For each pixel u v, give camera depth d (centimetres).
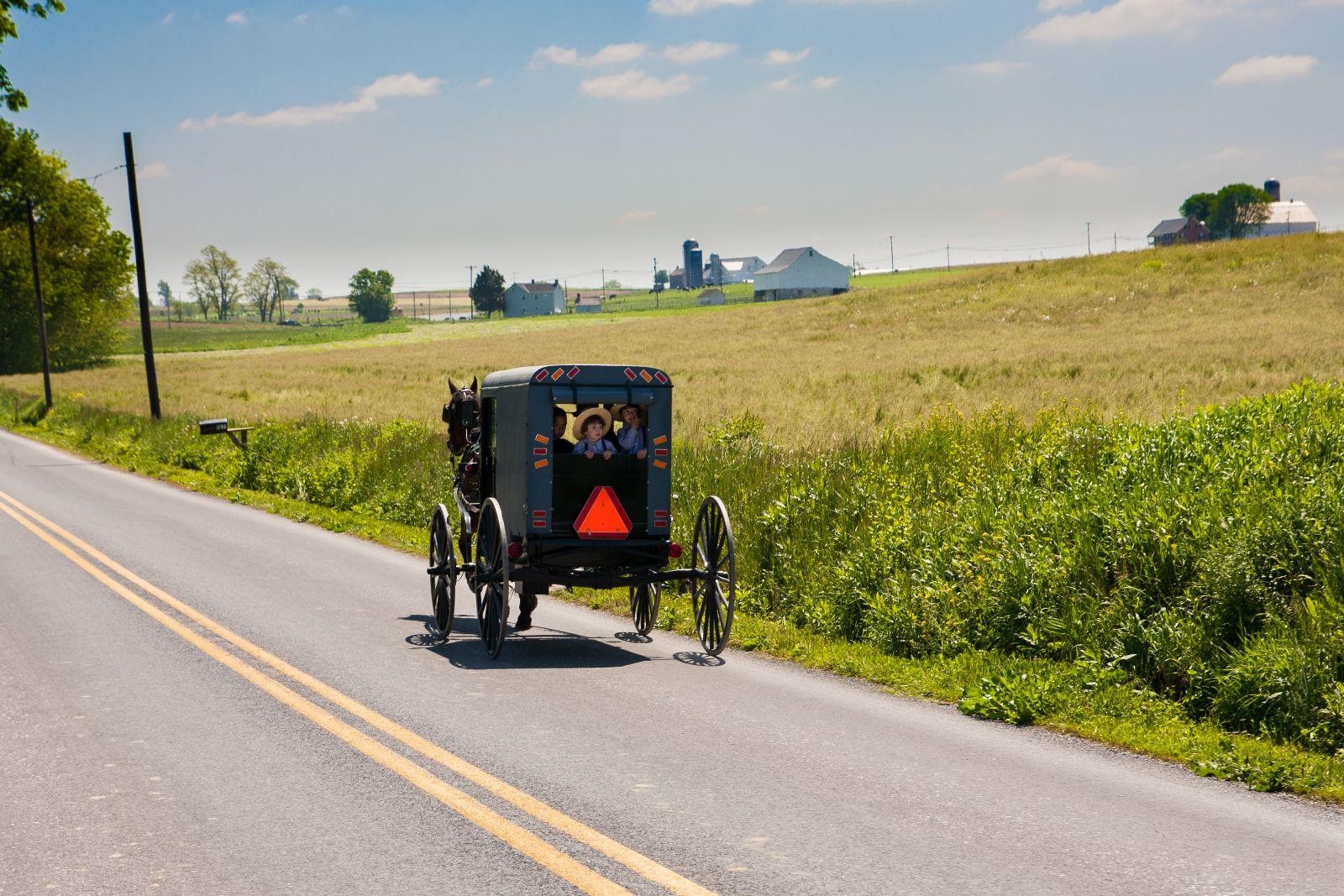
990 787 650
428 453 2236
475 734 752
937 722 807
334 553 1659
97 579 1395
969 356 4525
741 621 1166
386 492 2117
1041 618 977
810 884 508
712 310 15400
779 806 612
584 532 1010
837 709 838
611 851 548
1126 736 759
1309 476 1080
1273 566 901
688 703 846
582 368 1005
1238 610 876
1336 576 860
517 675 935
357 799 626
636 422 1038
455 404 1241
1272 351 3538
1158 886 506
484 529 1077
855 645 1066
